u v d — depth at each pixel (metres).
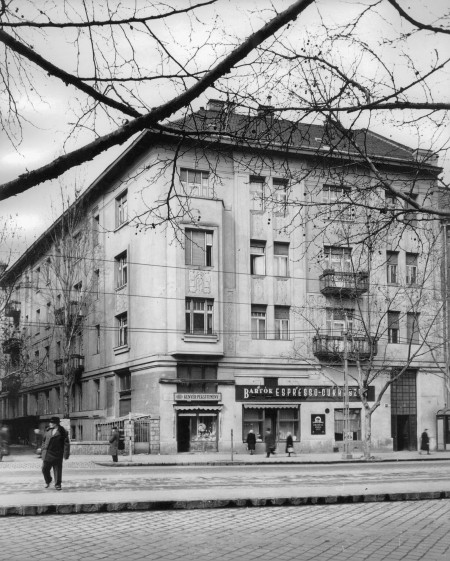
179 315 39.09
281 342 42.00
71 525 11.60
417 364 44.91
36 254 57.44
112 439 32.53
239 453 40.34
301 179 7.03
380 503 14.82
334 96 5.81
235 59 4.22
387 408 43.97
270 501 14.26
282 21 4.22
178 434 39.41
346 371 37.38
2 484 18.73
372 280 43.38
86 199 47.44
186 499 13.90
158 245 39.66
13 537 10.38
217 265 40.22
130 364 42.44
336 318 43.31
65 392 45.62
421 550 9.24
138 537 10.34
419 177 7.15
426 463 32.88
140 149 39.97
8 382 63.25
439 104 5.88
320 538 10.23
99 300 47.62
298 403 41.91
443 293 42.44
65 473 24.06
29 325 63.88
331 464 32.50
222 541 9.96
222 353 39.91
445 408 45.19
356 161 6.89
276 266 42.59
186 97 4.20
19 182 3.93
